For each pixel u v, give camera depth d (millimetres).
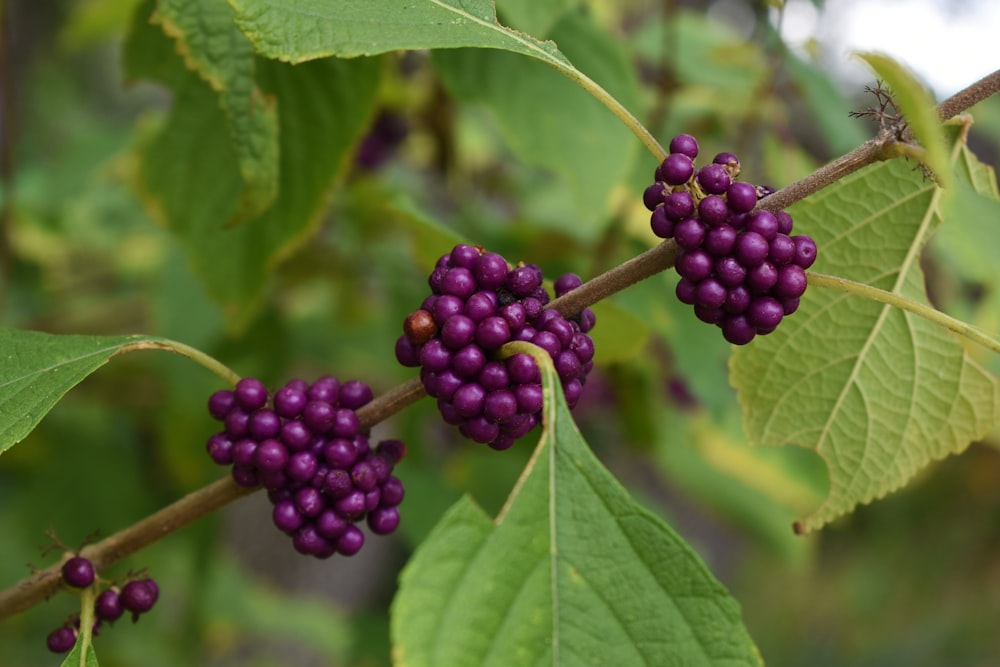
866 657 1281
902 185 240
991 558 1277
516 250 401
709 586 186
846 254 246
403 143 453
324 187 289
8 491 555
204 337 397
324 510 214
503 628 181
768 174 383
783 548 497
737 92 409
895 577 1343
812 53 363
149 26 289
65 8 875
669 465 467
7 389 214
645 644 184
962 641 1246
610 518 190
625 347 273
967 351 244
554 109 305
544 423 194
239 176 296
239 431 214
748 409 254
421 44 207
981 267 205
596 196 307
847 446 253
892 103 207
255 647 756
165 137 297
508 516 187
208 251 303
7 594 222
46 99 896
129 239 536
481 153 515
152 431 497
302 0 211
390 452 222
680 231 202
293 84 277
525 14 259
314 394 215
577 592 185
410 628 176
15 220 461
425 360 202
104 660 533
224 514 507
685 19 465
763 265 201
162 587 576
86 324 504
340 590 786
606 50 311
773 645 1349
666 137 410
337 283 451
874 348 248
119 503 476
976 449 1099
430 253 292
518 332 204
